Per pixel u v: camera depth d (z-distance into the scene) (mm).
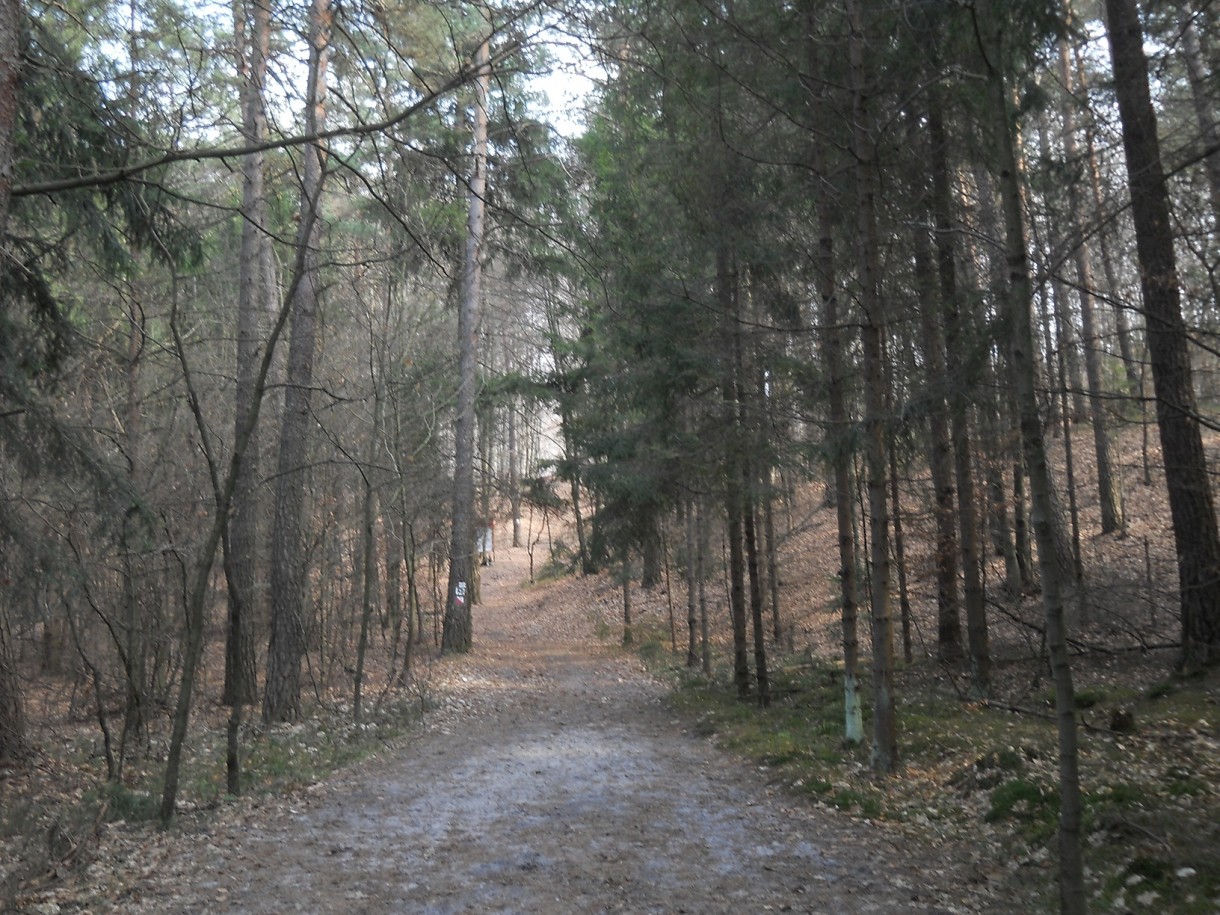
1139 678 12102
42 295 9945
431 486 24812
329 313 20906
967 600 13359
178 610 16469
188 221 12180
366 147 13023
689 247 13250
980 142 11516
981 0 5676
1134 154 8461
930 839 7578
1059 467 24172
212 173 15508
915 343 12328
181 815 9109
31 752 12266
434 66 9422
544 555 53969
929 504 15195
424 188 10625
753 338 11023
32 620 10320
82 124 8750
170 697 17609
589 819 8742
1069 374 11914
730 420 13391
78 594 11266
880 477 10023
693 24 10242
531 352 27125
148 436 16734
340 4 7605
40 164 6980
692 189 12086
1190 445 10898
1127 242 9906
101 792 9641
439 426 24312
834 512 31672
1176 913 5262
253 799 9797
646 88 11430
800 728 13055
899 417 9883
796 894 6383
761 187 12148
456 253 11922
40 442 9656
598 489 16688
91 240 9953
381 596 29938
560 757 12312
